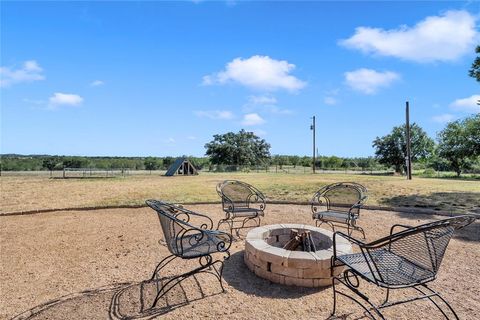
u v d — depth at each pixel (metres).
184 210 3.81
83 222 6.71
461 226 2.54
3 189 13.55
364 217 7.39
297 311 2.90
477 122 22.09
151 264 4.16
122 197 10.77
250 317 2.79
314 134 35.44
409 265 2.63
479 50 11.58
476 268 4.03
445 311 2.91
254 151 55.22
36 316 2.81
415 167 40.91
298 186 14.73
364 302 3.08
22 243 5.14
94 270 3.95
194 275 3.76
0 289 3.39
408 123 20.78
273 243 4.61
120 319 2.76
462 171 32.88
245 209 5.68
